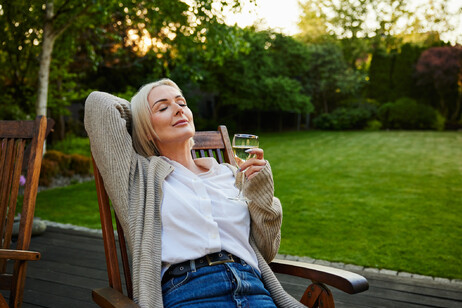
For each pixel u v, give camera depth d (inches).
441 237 163.2
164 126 64.9
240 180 62.4
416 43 984.9
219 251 58.8
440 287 112.4
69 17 269.9
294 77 874.1
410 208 210.7
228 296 55.9
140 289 54.2
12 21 227.6
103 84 559.8
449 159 397.4
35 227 154.4
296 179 298.7
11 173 73.2
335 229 174.4
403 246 151.8
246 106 731.4
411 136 642.2
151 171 61.9
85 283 112.3
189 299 54.7
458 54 824.3
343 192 251.8
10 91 346.9
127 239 60.2
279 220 64.1
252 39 695.7
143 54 375.2
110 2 241.0
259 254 64.1
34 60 314.7
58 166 314.0
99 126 62.9
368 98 921.5
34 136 71.1
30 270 121.2
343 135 684.1
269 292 61.6
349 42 1013.2
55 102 358.0
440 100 877.2
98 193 62.5
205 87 717.3
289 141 597.6
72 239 153.1
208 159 69.4
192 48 275.7
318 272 56.9
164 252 57.7
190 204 60.1
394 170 336.5
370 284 114.4
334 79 858.1
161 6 247.1
